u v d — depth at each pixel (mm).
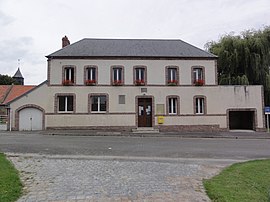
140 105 25344
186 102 25281
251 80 28672
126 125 24797
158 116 25000
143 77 25422
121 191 6191
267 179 7262
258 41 28219
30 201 5477
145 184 6809
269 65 28578
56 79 24625
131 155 11656
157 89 25250
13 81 55625
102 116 24656
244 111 26172
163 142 16609
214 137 20219
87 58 24969
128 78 25172
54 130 23844
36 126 24234
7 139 16891
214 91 25516
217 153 12555
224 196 5691
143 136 20547
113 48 26391
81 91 24688
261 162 9781
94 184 6746
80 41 27344
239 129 26562
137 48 26688
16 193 5855
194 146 14859
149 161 10211
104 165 9164
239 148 14250
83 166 8938
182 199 5664
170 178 7484
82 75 24797
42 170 8242
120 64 25219
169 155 11852
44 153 11633
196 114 25234
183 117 25125
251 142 17188
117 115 24797
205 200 5609
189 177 7641
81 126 24422
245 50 28328
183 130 24969
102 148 13516
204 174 8086
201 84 25406
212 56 25812
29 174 7715
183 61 25656
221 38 31125
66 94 24531
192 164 9742
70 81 24609
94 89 24812
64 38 28453
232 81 28109
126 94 25016
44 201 5480
